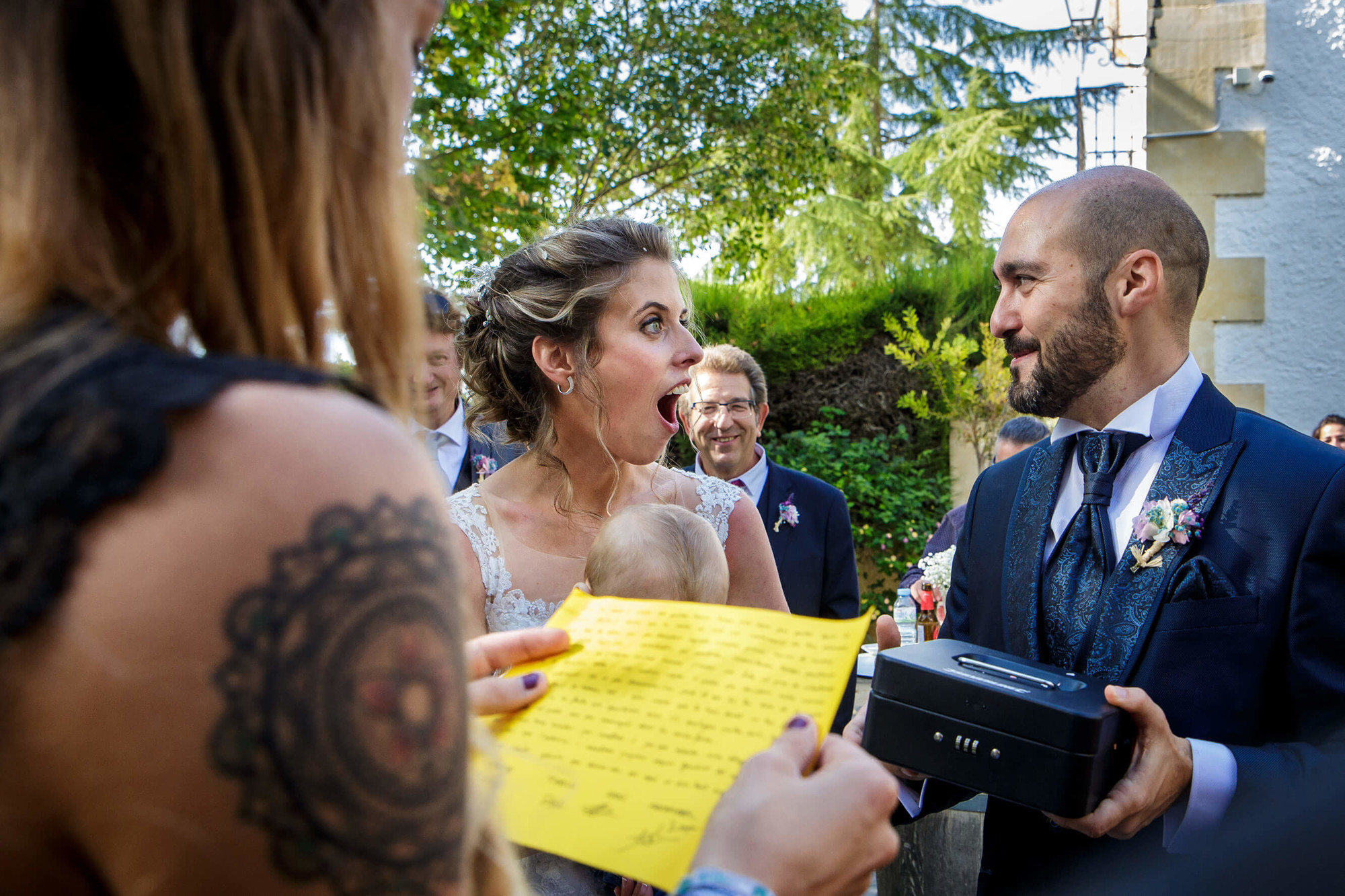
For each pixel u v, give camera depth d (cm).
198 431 55
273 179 66
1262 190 537
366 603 55
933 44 1814
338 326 71
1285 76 534
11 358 56
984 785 145
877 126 1798
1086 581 180
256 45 64
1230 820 146
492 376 211
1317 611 155
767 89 977
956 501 899
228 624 52
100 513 52
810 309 948
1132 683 166
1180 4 547
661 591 169
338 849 54
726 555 211
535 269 203
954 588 220
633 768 90
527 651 112
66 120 61
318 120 67
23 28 60
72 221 61
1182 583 165
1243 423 176
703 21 962
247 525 54
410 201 76
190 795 52
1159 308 180
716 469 391
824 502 383
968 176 1627
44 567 51
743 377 388
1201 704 161
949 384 887
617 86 946
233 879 53
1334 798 137
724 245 1054
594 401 197
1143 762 144
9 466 53
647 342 198
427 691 57
